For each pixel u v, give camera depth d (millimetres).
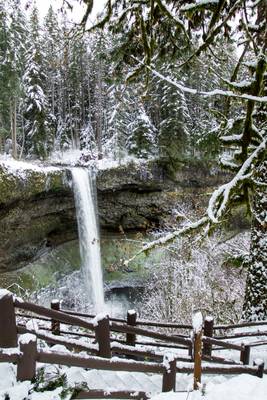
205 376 5156
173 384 3658
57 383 3057
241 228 14680
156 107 27156
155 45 5754
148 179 25297
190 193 25219
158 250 22531
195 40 6352
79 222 24297
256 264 6820
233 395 3670
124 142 26078
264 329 6531
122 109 23578
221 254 14273
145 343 5547
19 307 3258
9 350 2818
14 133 28094
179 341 4570
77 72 28625
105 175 24625
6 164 19344
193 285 13812
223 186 4688
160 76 3846
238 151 5512
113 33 5605
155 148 26516
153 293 17641
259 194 6617
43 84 29672
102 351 3875
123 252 25062
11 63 23406
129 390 3391
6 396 2707
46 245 24156
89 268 24453
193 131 23391
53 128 31719
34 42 27078
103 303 23266
